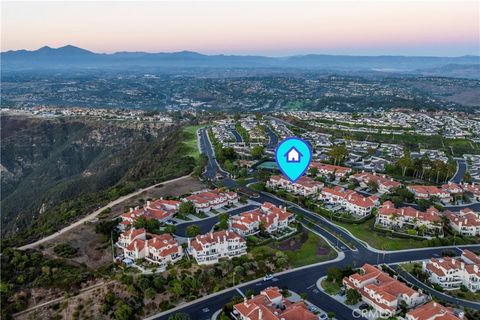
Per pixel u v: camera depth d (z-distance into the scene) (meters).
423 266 188.12
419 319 147.12
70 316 162.88
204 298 170.62
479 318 154.75
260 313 146.50
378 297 162.00
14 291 174.38
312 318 147.00
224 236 198.25
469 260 189.88
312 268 191.75
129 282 172.75
